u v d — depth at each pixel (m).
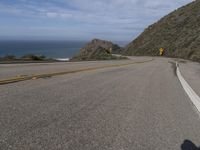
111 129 5.42
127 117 6.43
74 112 6.55
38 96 8.21
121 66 27.78
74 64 27.73
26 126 5.23
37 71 16.58
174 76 18.45
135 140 4.87
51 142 4.50
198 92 10.95
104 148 4.40
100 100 8.28
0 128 5.03
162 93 10.52
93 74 16.58
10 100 7.39
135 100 8.66
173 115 6.95
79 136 4.88
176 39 96.31
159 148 4.57
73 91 9.59
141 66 29.92
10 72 15.27
